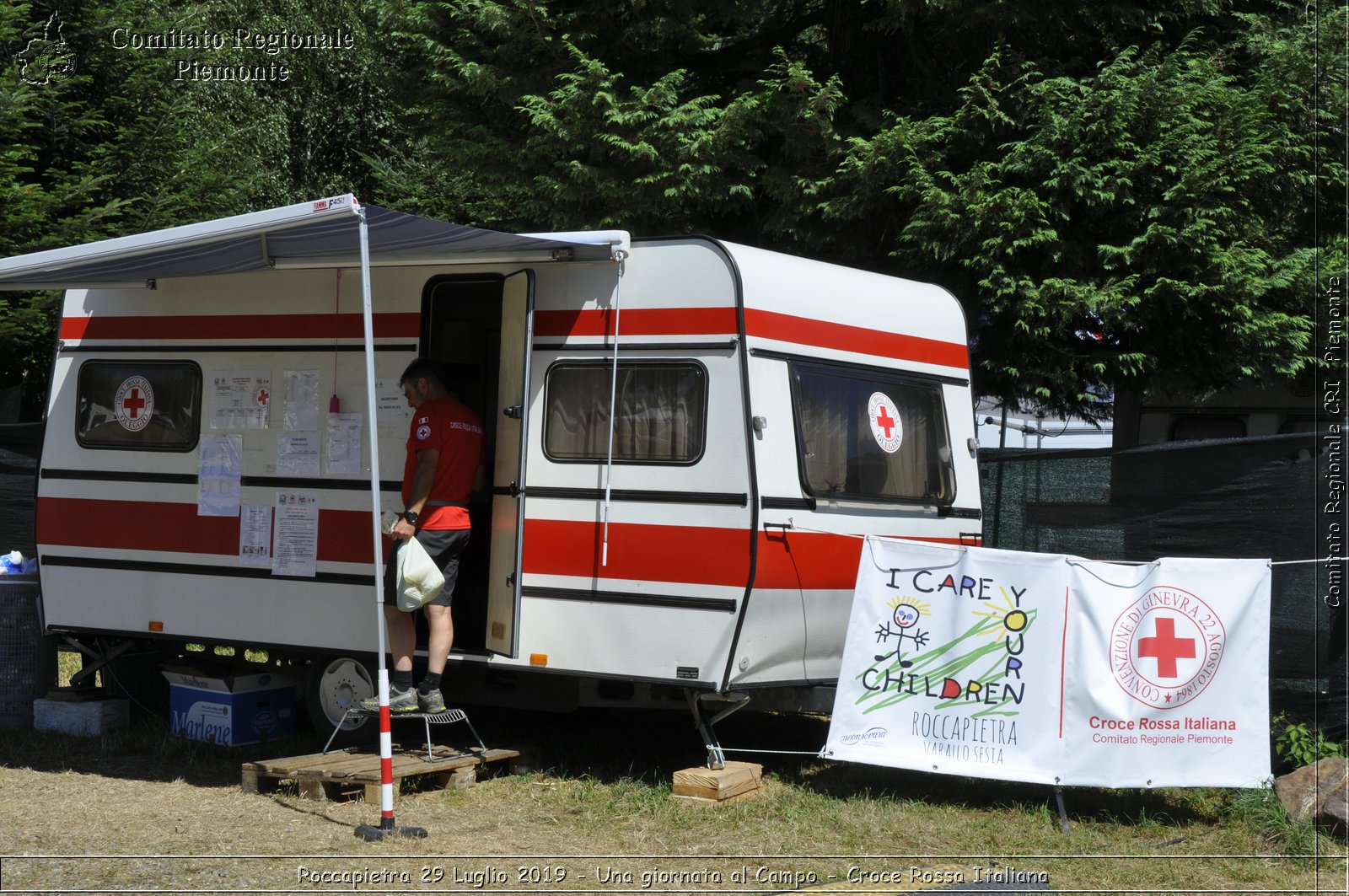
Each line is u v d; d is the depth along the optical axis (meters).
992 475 9.06
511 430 6.62
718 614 6.19
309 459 7.32
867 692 6.24
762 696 6.58
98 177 13.34
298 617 7.30
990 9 9.94
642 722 8.28
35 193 12.38
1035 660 6.06
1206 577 6.01
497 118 11.45
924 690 6.19
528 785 6.60
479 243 6.43
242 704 7.63
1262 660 5.97
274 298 7.50
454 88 11.23
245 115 20.02
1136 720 5.96
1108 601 6.03
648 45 11.16
